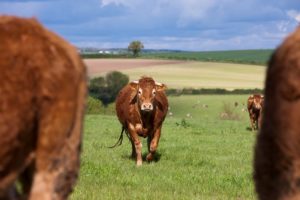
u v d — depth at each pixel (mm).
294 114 5945
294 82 5941
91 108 55500
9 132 5590
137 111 18828
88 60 104188
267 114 6410
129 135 20281
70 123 6078
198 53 164250
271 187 6348
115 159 19531
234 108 65000
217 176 15945
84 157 19219
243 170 17469
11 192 6043
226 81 94812
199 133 31625
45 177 6000
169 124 38438
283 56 6188
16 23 6016
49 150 5984
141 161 18844
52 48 6012
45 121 5945
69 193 6254
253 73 103688
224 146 24922
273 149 6262
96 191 13102
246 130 36031
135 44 130750
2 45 5754
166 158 20141
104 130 32125
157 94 18984
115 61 103812
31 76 5781
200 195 13188
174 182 14992
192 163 18938
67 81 6023
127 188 13805
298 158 5965
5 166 5656
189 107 72562
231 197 13023
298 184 5984
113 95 77188
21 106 5676
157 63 106062
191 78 96062
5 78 5617
